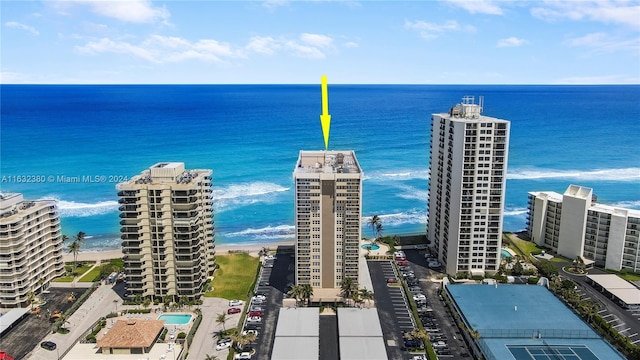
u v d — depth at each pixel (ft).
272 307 490.90
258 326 454.81
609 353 389.60
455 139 533.55
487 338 408.26
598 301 500.33
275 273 573.33
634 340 426.10
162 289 495.00
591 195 601.21
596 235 590.14
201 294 514.27
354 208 474.49
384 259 612.70
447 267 566.36
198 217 497.46
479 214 537.65
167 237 484.33
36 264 516.32
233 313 479.41
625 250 577.43
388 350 418.31
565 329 422.82
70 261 628.69
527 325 429.79
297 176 466.70
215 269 584.40
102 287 537.24
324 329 445.78
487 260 555.28
